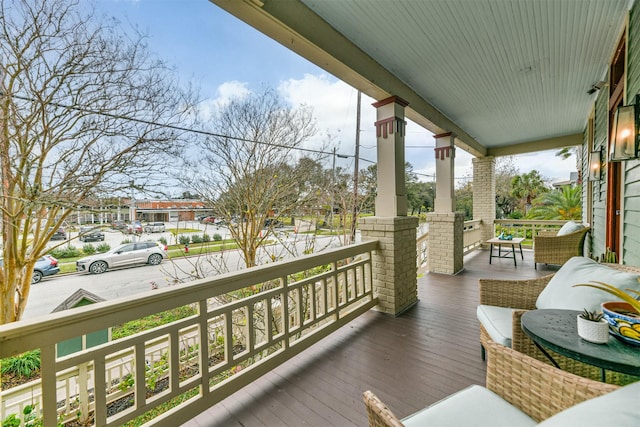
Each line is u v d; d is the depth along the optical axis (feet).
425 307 11.21
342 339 8.53
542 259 16.66
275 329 12.64
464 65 10.55
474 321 9.76
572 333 4.22
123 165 13.83
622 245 8.86
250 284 6.42
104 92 13.08
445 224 16.44
